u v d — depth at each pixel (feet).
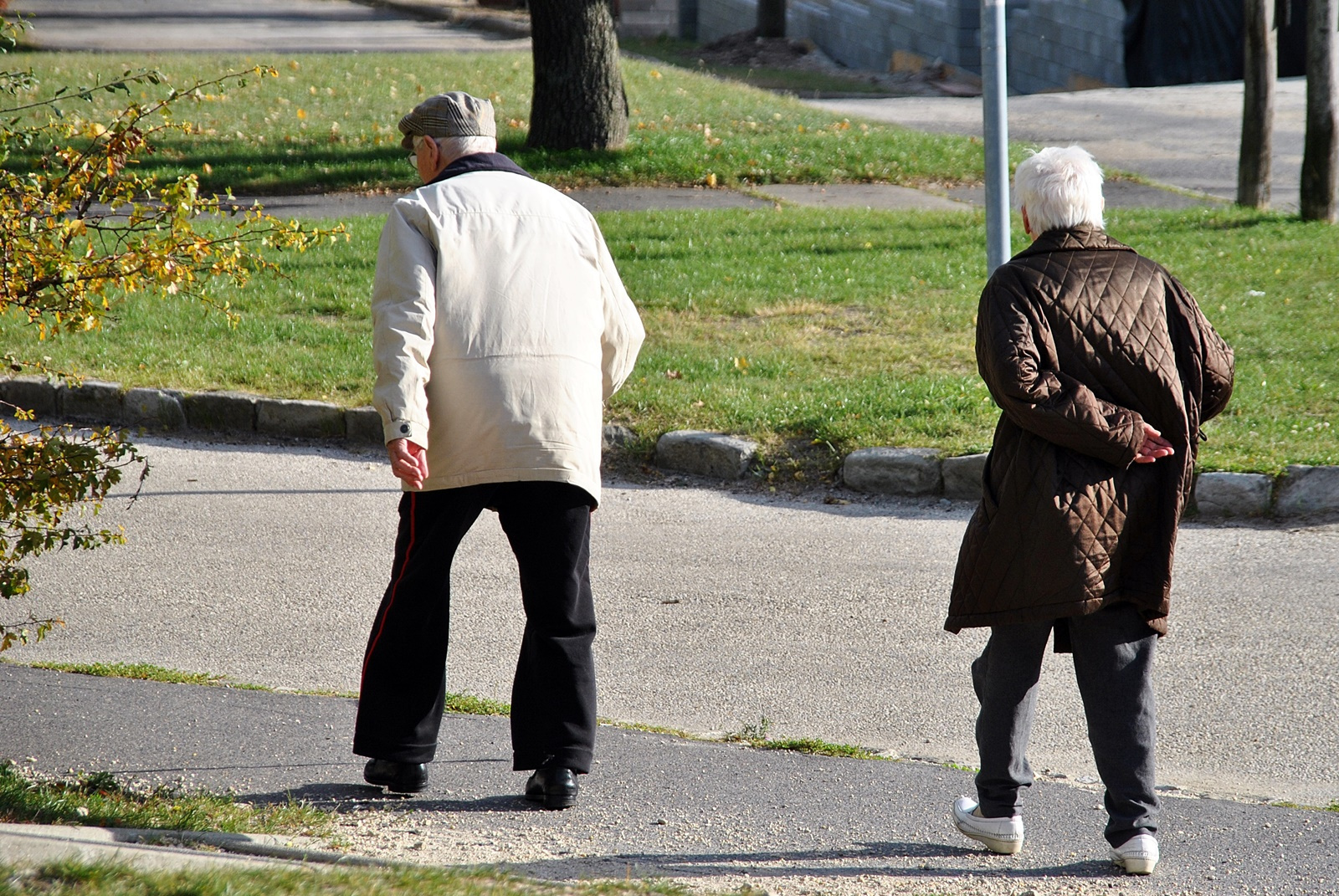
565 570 49.52
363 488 98.58
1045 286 44.11
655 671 67.87
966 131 256.93
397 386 45.96
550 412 48.16
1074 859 46.34
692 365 116.47
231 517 91.76
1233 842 47.88
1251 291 135.33
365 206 185.57
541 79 215.72
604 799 51.72
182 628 73.00
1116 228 166.20
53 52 326.65
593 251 50.90
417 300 46.91
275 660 68.85
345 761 55.31
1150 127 256.73
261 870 37.52
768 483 98.58
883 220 173.37
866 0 382.01
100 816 44.52
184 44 360.07
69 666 66.23
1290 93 286.25
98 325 53.72
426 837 47.19
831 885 43.60
